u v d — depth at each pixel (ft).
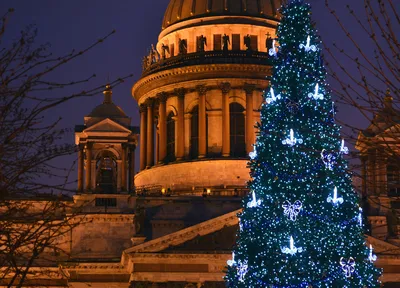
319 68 331.36
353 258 323.57
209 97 578.66
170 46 600.39
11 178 129.70
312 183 328.70
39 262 444.14
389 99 121.70
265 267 335.67
